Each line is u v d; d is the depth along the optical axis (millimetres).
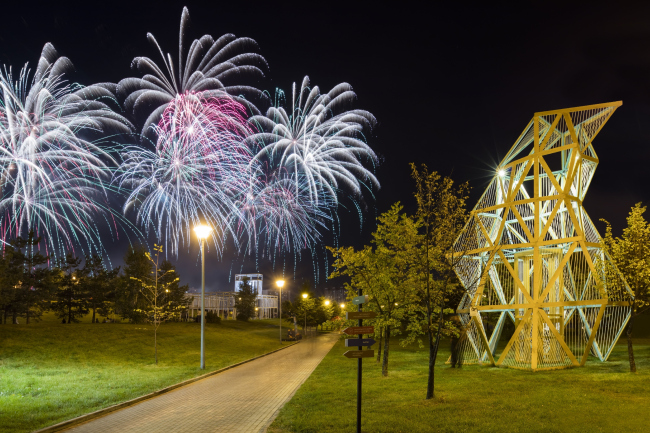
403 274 18609
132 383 17516
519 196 26969
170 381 18406
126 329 36625
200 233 23859
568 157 23750
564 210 23938
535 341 20344
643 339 36750
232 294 77688
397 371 20594
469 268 24297
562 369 20188
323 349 37375
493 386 15477
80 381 17922
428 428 9836
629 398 12984
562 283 23344
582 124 23219
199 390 16750
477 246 24875
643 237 19250
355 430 9836
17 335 28672
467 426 9984
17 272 34469
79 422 11688
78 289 42219
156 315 26516
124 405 13766
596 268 21594
